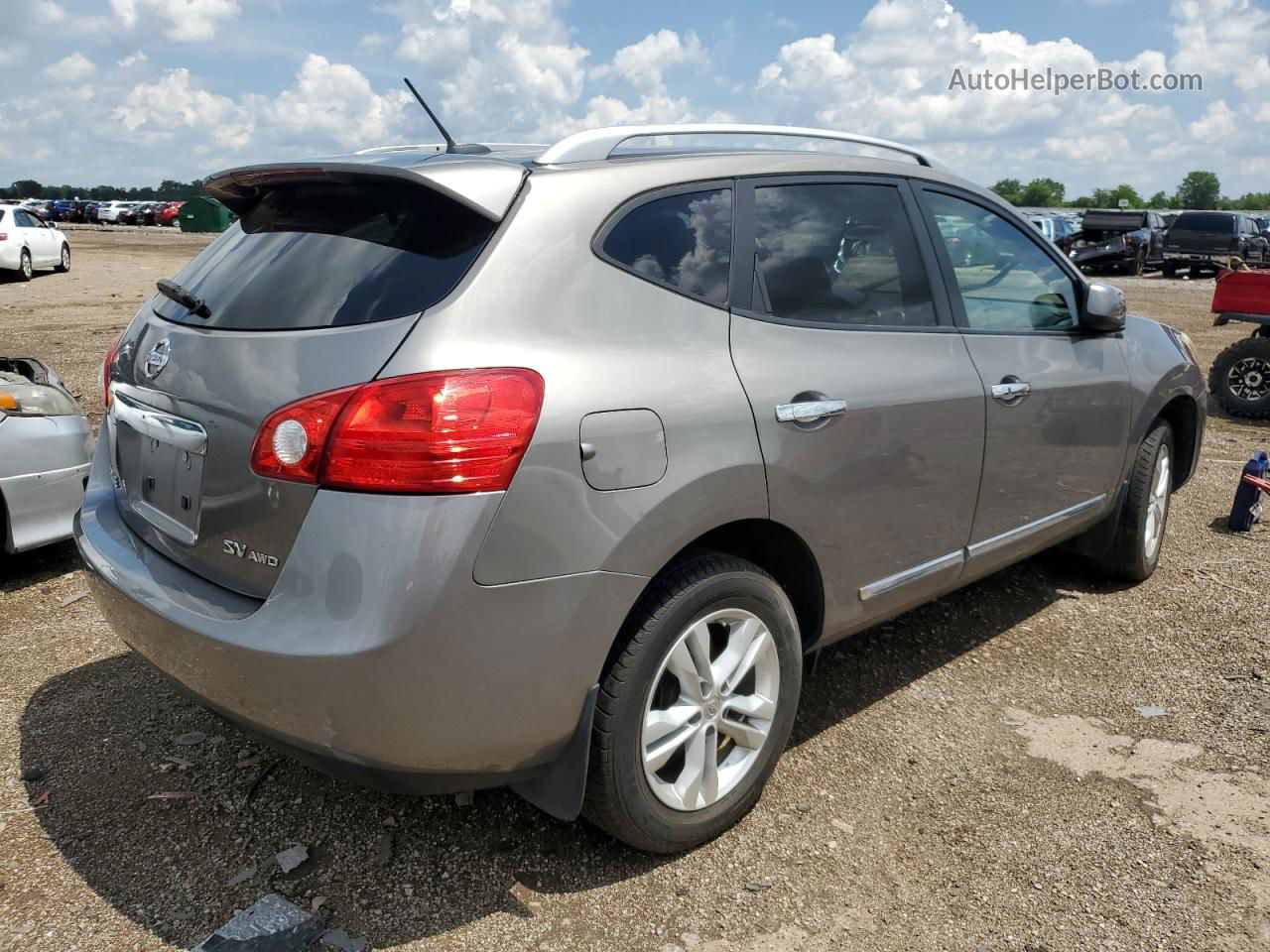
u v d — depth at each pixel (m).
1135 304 19.16
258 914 2.24
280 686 2.01
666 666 2.36
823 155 2.98
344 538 1.96
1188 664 3.66
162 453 2.43
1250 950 2.22
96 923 2.25
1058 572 4.60
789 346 2.62
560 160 2.39
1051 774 2.93
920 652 3.76
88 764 2.89
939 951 2.21
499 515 2.00
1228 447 7.57
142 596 2.29
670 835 2.44
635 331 2.30
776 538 2.68
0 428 3.92
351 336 2.06
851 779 2.89
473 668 2.02
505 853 2.52
